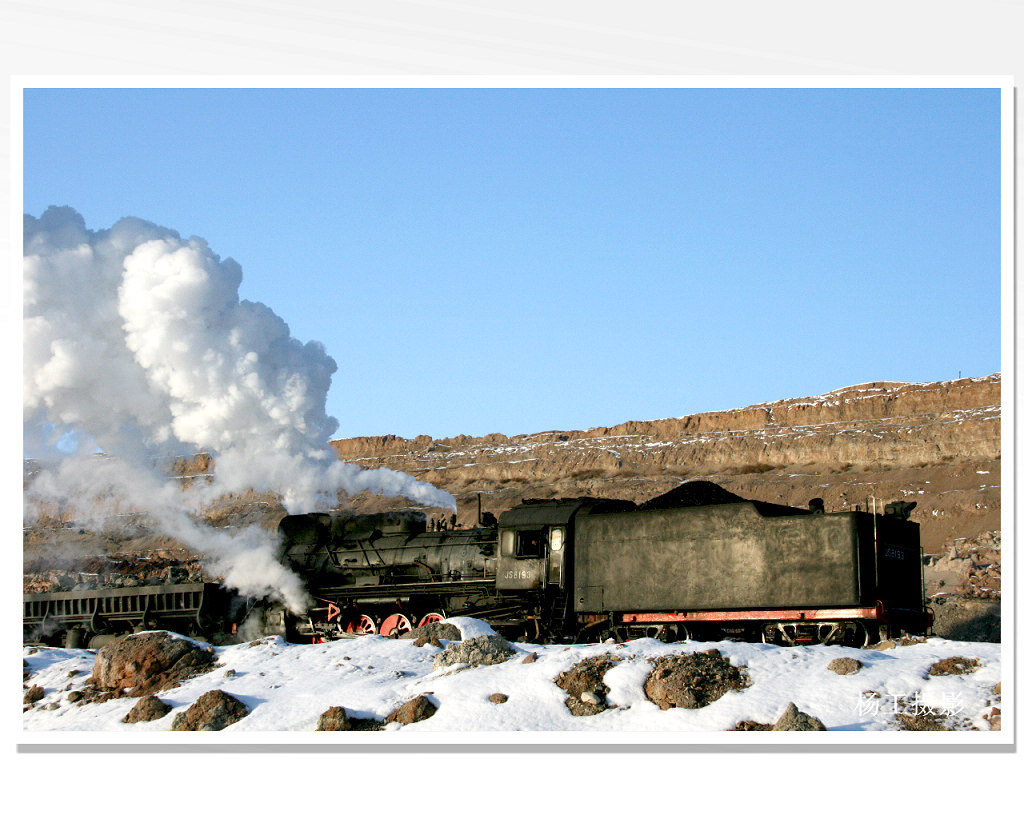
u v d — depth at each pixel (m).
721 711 14.59
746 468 89.44
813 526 20.58
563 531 24.39
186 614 30.03
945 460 80.38
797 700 14.73
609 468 94.69
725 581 21.33
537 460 98.69
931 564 47.91
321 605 28.78
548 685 15.77
